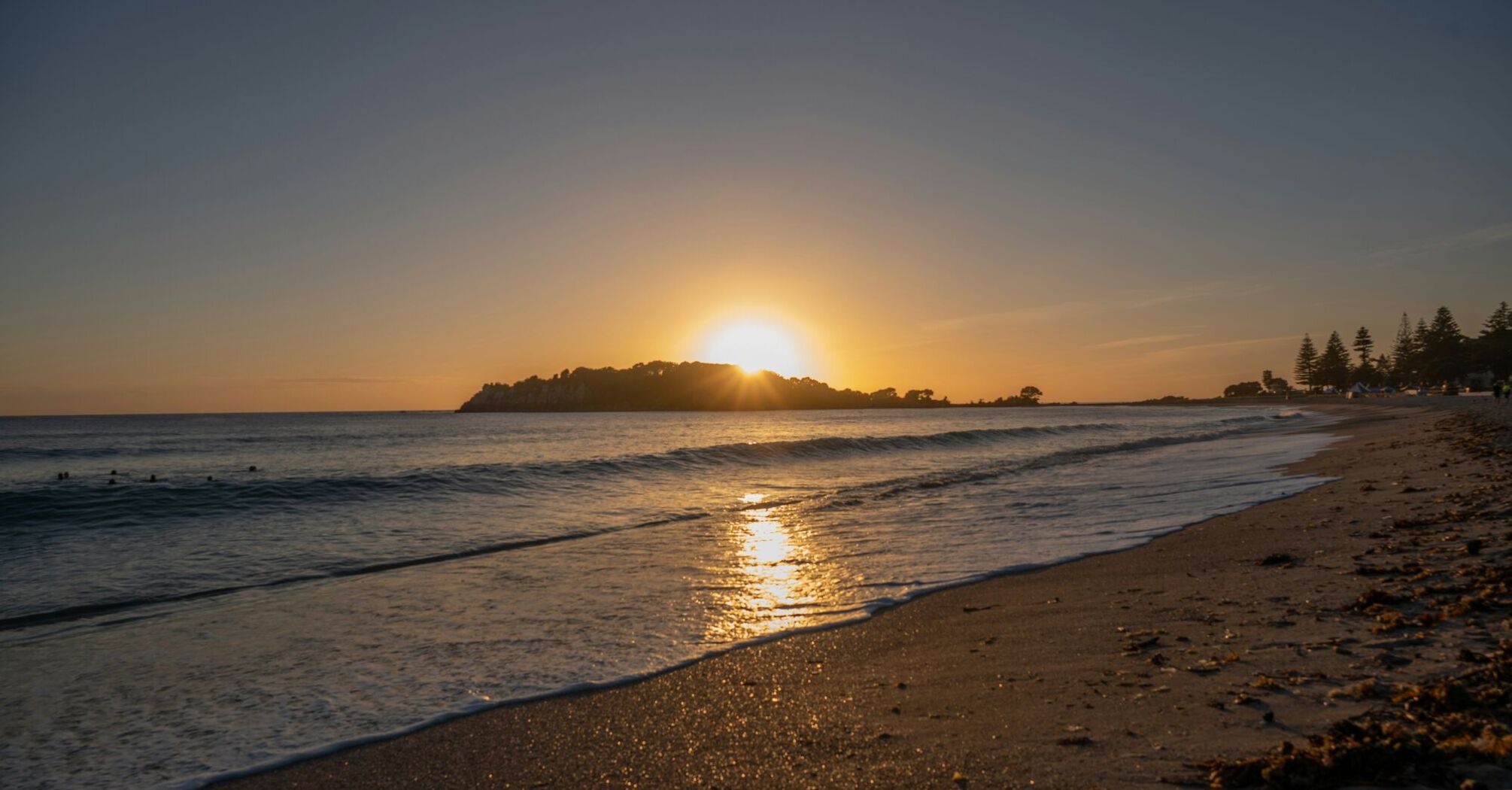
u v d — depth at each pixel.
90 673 7.07
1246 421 74.50
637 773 4.68
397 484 20.81
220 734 5.63
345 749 5.29
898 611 8.52
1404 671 5.05
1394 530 10.33
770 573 10.80
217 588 10.61
